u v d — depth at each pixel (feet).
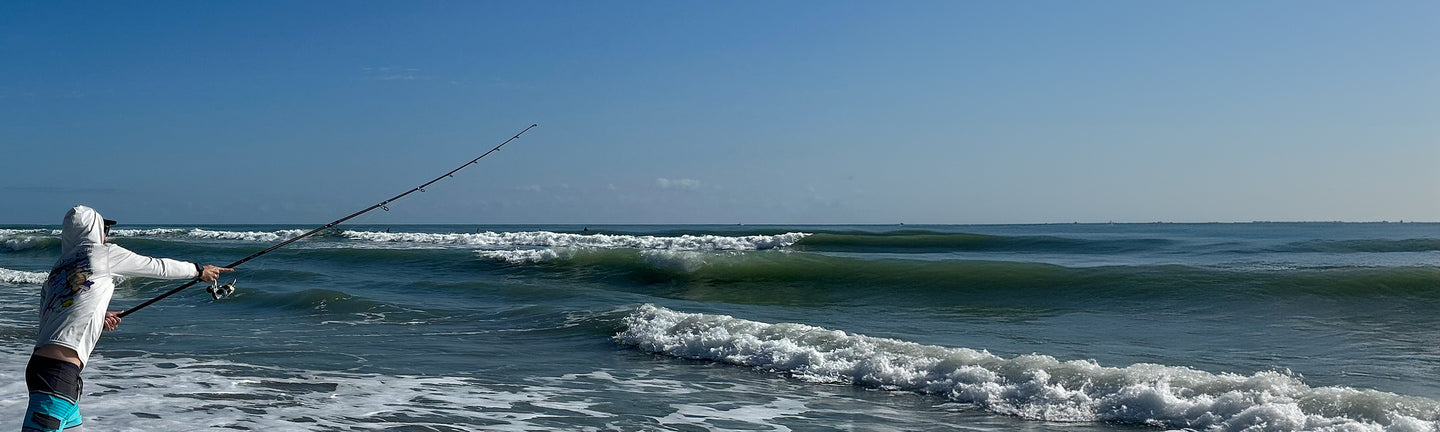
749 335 34.50
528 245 122.42
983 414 23.73
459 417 23.03
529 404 24.93
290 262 93.76
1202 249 103.14
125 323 44.19
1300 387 22.45
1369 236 165.78
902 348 30.63
